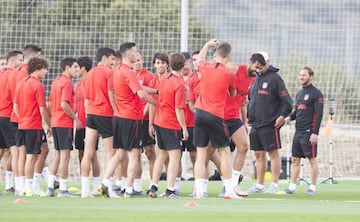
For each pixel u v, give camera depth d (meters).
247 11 94.88
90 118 45.84
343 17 105.94
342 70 84.31
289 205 38.50
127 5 82.69
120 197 44.88
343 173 77.88
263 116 50.16
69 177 70.69
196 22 87.25
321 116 50.00
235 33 94.00
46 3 83.06
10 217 31.86
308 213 33.53
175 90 44.28
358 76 83.75
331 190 54.16
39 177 48.41
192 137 49.12
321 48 86.56
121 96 44.84
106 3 82.88
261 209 35.66
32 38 80.44
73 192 50.81
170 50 81.88
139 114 45.25
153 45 81.44
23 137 47.16
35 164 48.16
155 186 45.44
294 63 85.75
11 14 84.44
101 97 45.81
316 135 49.97
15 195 47.56
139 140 45.34
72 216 32.25
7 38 80.12
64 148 46.38
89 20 82.62
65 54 79.69
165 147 44.97
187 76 49.22
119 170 48.62
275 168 50.75
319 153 81.75
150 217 31.78
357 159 80.38
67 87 46.31
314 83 84.00
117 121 44.97
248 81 47.03
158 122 44.97
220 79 42.75
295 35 93.06
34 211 34.44
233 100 46.84
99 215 32.59
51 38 80.88
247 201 41.53
